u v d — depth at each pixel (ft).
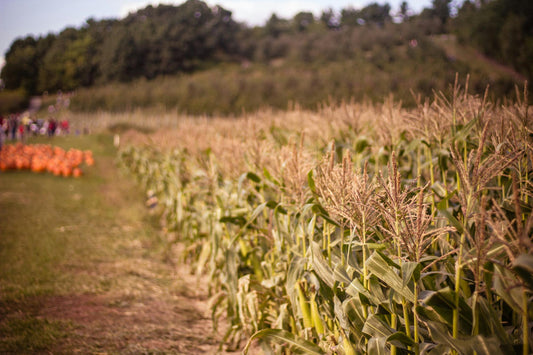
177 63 386.93
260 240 13.50
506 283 5.78
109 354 12.41
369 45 234.99
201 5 450.71
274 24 473.26
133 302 16.61
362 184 7.35
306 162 10.38
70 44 432.66
